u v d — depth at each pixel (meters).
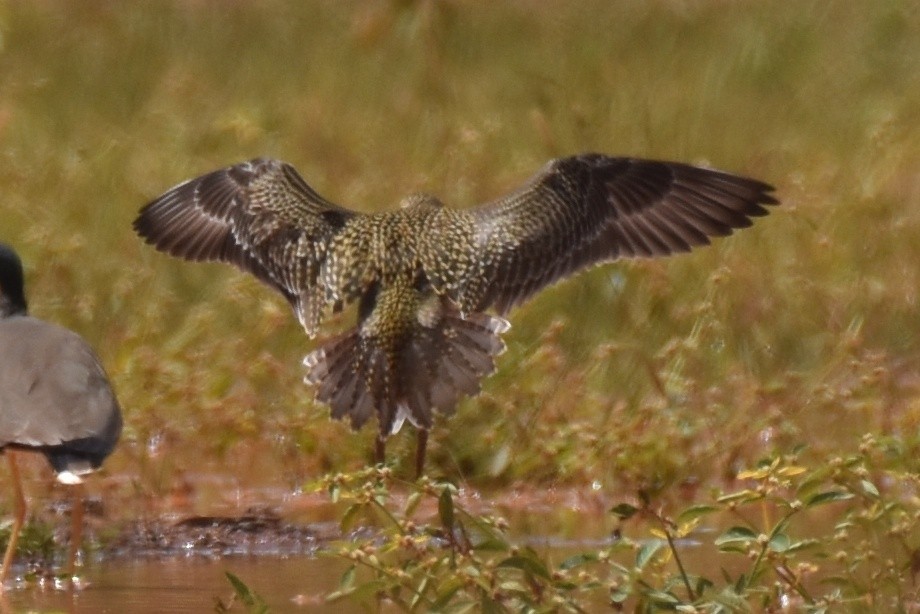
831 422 13.78
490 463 13.40
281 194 10.76
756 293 15.52
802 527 12.04
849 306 15.52
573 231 10.54
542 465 13.34
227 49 25.12
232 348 14.88
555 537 12.16
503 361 14.18
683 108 21.64
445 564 9.07
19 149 20.28
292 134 21.03
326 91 23.17
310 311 10.47
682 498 12.97
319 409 13.71
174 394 14.12
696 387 14.05
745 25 24.36
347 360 10.33
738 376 14.36
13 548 11.38
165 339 15.38
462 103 22.28
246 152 20.41
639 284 15.60
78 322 15.84
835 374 14.43
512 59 24.12
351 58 24.33
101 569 11.60
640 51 24.25
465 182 18.44
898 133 19.59
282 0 26.72
